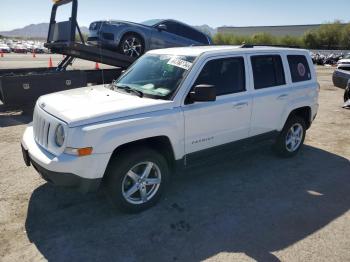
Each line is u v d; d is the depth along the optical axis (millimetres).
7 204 4086
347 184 4871
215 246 3369
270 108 5121
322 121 8836
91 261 3125
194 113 4121
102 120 3484
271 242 3449
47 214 3887
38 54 45844
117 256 3195
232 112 4562
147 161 3848
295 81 5633
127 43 10180
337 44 71000
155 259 3166
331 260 3186
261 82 5035
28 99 8492
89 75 10148
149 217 3863
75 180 3420
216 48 4777
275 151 5820
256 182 4871
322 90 14945
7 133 7074
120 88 4547
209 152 4457
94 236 3494
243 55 4812
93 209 4012
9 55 39531
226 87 4559
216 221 3814
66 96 4199
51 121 3625
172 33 11039
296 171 5316
